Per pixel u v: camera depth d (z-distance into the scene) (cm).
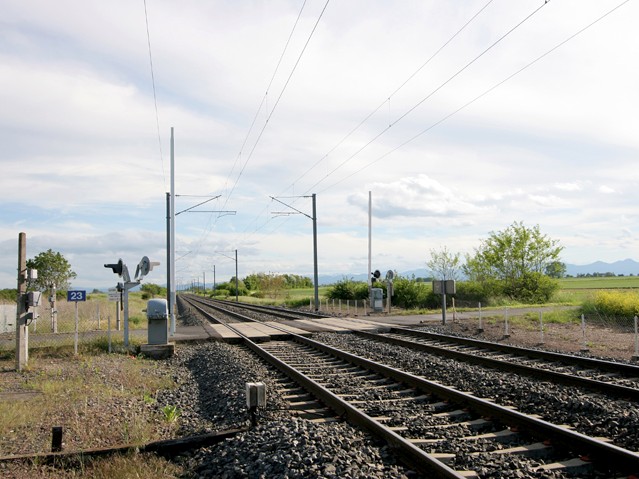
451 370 1311
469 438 764
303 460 663
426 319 2955
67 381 1345
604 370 1298
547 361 1473
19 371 1555
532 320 2666
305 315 3831
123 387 1275
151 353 1870
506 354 1631
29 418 987
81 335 2391
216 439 812
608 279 13012
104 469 709
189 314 4384
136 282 1995
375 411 938
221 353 1727
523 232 4519
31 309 1606
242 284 13100
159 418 986
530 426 774
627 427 792
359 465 649
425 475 635
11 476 694
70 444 829
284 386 1203
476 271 4728
